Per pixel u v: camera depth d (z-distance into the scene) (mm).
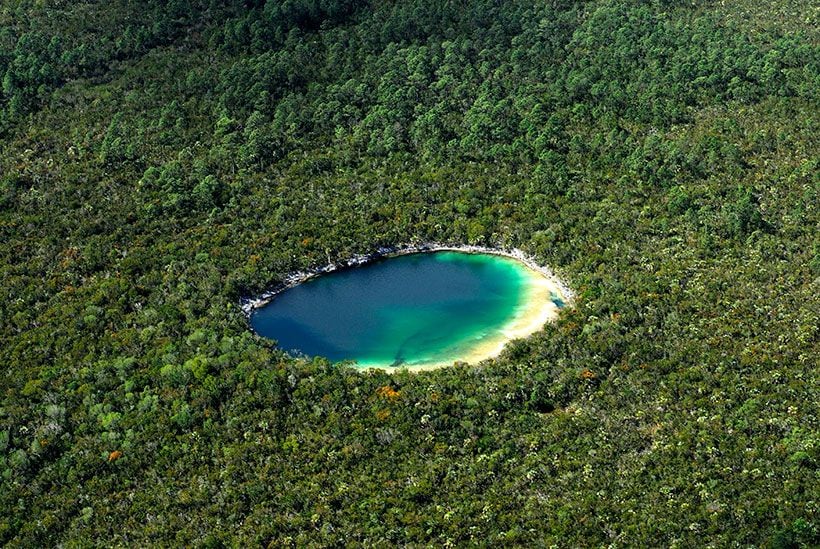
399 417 104500
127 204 146625
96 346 119500
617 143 154250
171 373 111812
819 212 135500
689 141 153750
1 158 152875
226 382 110438
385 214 147500
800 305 118875
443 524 89812
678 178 147125
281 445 101938
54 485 99812
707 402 103375
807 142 149875
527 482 94938
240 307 130750
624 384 108500
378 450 100812
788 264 126688
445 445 100812
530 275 137125
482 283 136375
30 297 128375
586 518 88625
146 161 155125
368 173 156000
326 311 131625
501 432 102688
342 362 117062
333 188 153000
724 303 120500
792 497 88750
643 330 117375
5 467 101625
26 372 115250
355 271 140875
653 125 158875
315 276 139500
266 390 109062
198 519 93438
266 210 148375
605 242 137125
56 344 120062
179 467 100062
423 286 136500
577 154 154500
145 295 130500
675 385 106875
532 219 144000
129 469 100688
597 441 99688
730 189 142375
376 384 111250
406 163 157000
